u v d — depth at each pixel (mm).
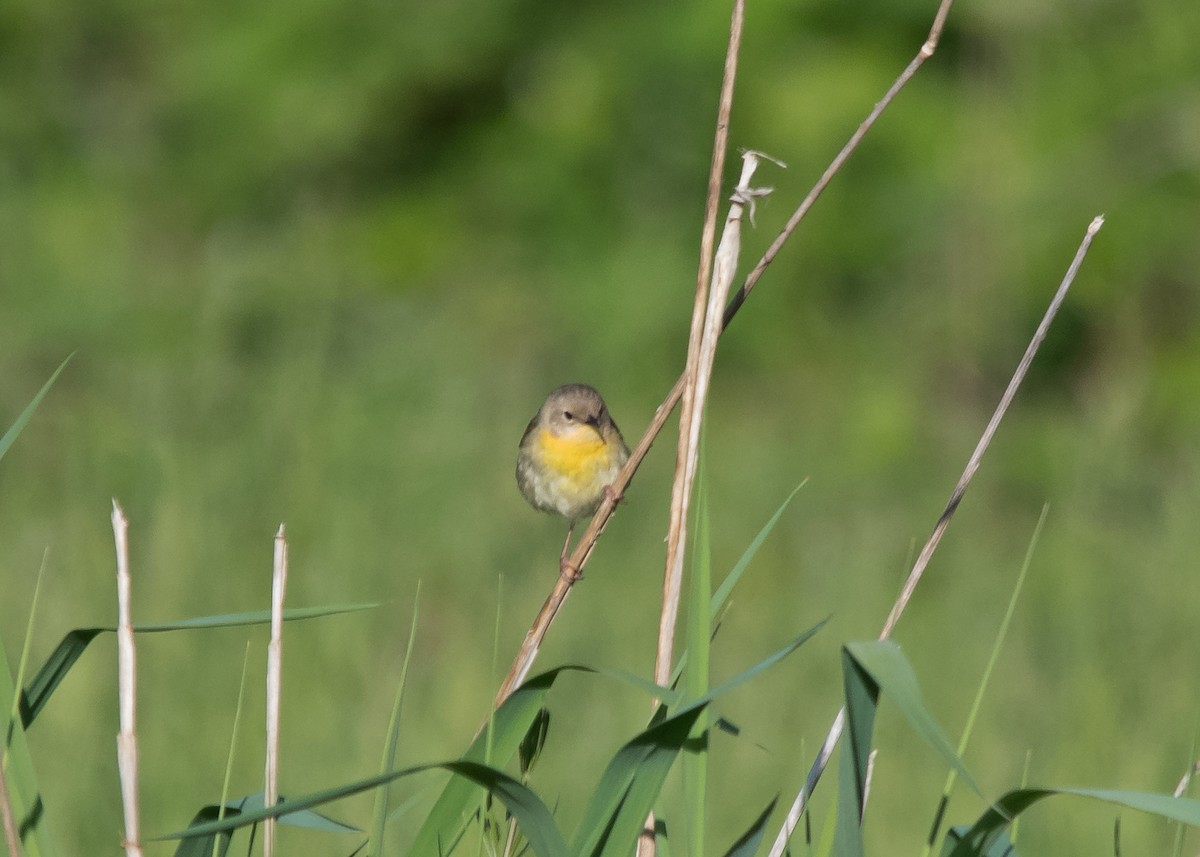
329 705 8727
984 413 19922
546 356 20016
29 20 23172
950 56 21109
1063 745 9133
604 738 8891
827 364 20219
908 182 20438
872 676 3344
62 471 12188
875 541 13680
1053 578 11727
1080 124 20438
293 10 22156
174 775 7848
